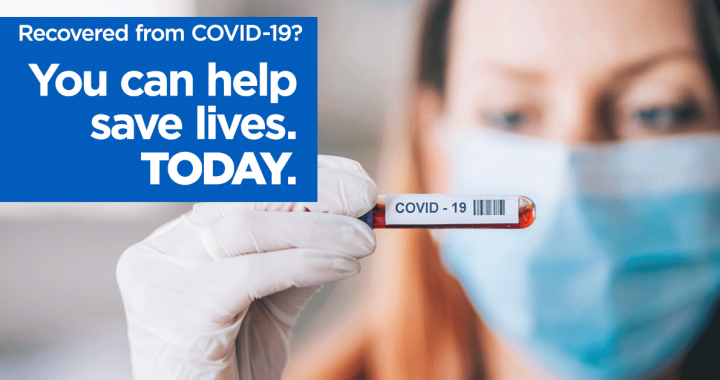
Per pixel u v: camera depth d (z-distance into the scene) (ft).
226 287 2.03
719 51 3.25
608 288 3.34
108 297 3.90
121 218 3.90
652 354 3.40
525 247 3.41
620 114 3.29
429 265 3.55
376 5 3.46
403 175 3.49
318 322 3.62
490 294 3.50
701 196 3.29
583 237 3.32
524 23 3.32
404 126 3.48
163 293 2.10
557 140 3.31
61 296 3.91
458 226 1.94
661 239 3.32
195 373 2.09
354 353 3.61
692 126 3.26
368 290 3.59
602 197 3.31
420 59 3.44
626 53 3.25
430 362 3.56
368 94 3.51
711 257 3.35
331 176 2.10
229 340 2.11
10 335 3.90
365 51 3.49
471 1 3.37
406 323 3.57
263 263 2.02
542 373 3.49
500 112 3.36
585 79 3.28
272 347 2.53
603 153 3.29
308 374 3.62
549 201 3.34
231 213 2.20
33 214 3.90
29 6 3.85
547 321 3.42
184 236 2.26
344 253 2.04
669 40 3.25
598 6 3.24
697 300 3.37
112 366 3.87
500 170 3.38
